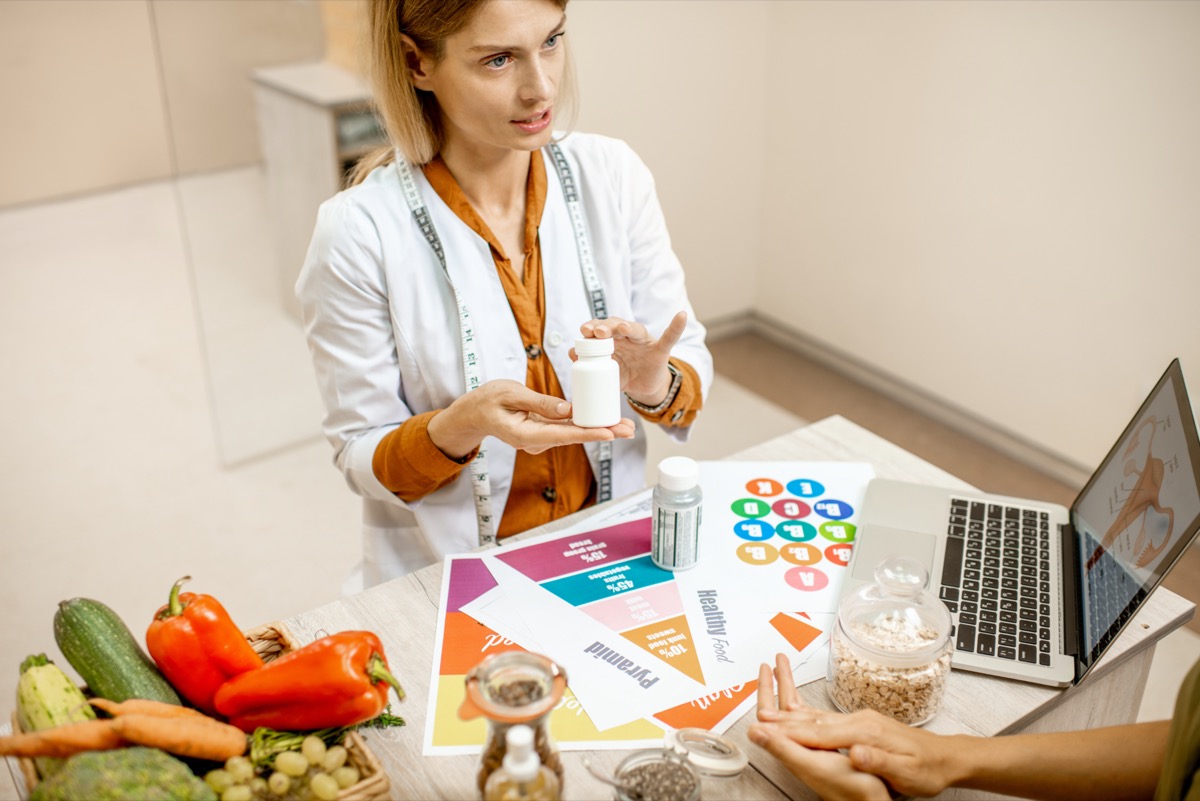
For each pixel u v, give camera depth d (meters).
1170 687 2.08
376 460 1.36
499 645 1.14
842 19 2.95
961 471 2.86
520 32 1.18
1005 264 2.75
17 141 4.50
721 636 1.15
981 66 2.63
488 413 1.21
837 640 1.06
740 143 3.32
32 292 3.93
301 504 2.78
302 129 2.65
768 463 1.47
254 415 2.91
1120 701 1.25
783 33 3.15
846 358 3.37
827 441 1.53
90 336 3.62
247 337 2.81
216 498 2.79
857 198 3.12
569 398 1.49
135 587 2.44
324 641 0.91
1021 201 2.65
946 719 1.04
